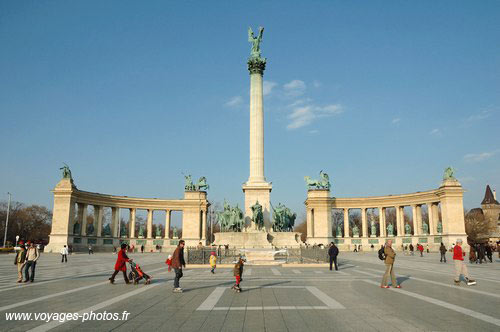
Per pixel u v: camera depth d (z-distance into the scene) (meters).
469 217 143.25
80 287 21.58
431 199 90.56
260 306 15.48
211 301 16.70
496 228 142.38
